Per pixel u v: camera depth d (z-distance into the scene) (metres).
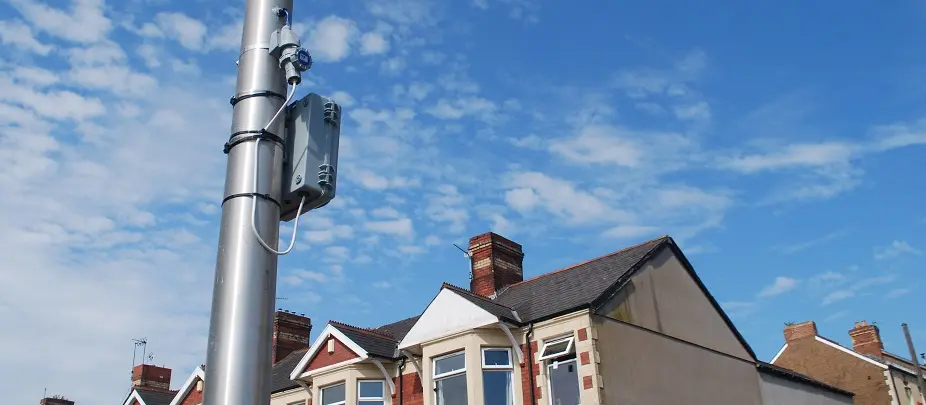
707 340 21.95
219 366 4.11
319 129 5.00
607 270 20.98
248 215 4.46
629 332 19.19
